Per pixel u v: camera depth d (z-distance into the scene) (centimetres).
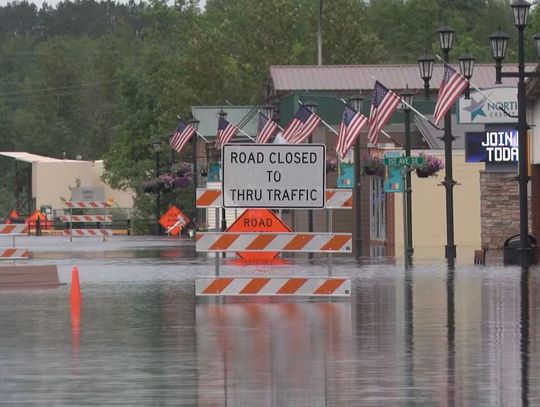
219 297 6262
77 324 5084
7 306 5941
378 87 10025
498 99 10844
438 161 11600
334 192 5950
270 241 5925
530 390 3366
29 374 3725
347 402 3212
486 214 11144
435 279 7369
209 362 3944
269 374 3691
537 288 6612
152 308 5738
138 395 3347
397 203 12619
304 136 11406
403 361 3928
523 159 8794
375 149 12475
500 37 8931
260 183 5934
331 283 6109
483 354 4062
